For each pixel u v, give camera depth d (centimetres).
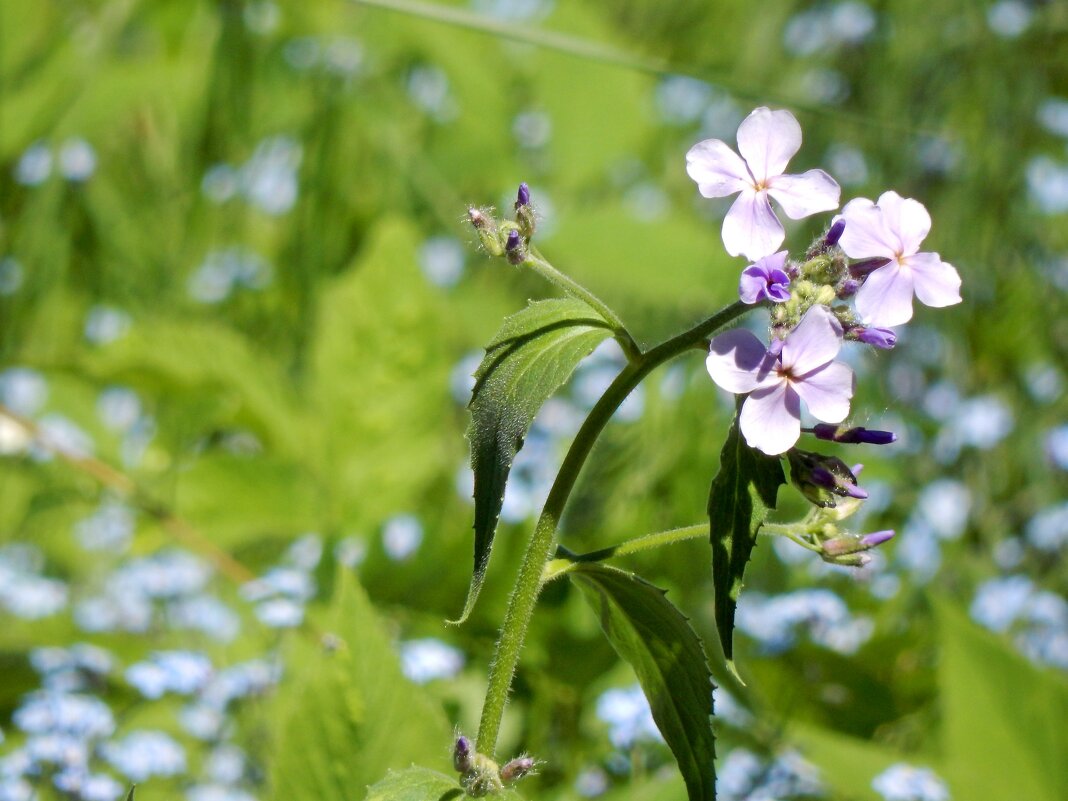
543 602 79
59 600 83
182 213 117
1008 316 120
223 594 85
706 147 64
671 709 66
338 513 89
